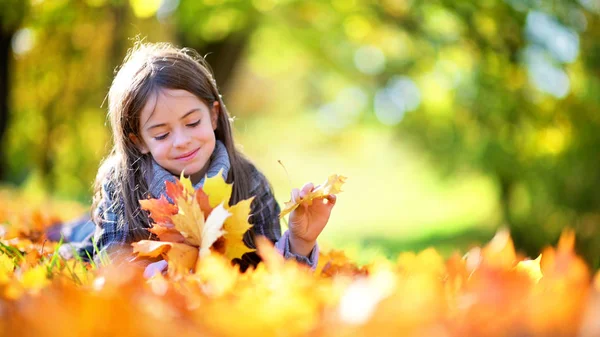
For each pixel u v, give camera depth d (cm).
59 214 390
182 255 150
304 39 1023
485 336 78
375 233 1295
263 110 2112
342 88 1277
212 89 210
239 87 1825
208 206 155
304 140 2314
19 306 91
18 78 855
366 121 1184
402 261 138
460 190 1347
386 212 1753
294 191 169
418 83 962
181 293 108
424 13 786
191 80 198
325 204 177
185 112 194
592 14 731
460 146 941
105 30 793
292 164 2467
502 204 900
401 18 825
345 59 1086
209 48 877
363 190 2366
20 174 932
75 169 948
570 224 799
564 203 803
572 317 78
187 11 758
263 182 231
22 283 119
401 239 1172
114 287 93
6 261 148
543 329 78
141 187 200
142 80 195
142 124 196
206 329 82
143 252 153
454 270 122
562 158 800
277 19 930
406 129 1066
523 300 83
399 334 77
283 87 1919
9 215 336
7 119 777
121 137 204
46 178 928
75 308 80
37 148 909
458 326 79
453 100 848
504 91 776
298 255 180
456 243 1055
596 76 733
